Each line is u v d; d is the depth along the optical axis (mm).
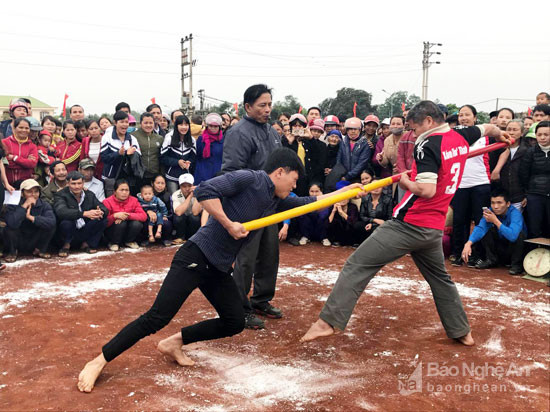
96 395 3191
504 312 5066
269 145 4578
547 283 6184
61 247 7781
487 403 3195
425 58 37375
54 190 7711
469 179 7035
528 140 6969
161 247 8188
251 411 3039
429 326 4637
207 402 3135
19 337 4215
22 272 6430
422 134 3818
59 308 4996
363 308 5145
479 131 4113
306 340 3791
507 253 6914
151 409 3035
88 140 8312
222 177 3254
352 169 8547
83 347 4004
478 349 4086
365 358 3885
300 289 5820
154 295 5473
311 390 3334
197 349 4016
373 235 3908
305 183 8641
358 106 44719
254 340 4246
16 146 7332
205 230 3359
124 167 8211
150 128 8469
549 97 8453
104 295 5457
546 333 4477
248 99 4422
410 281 6227
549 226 6730
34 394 3201
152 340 4168
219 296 3463
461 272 6816
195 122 9445
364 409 3088
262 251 4645
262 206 3418
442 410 3096
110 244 7969
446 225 7828
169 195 8477
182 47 44562
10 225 6895
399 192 8141
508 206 6887
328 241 8570
